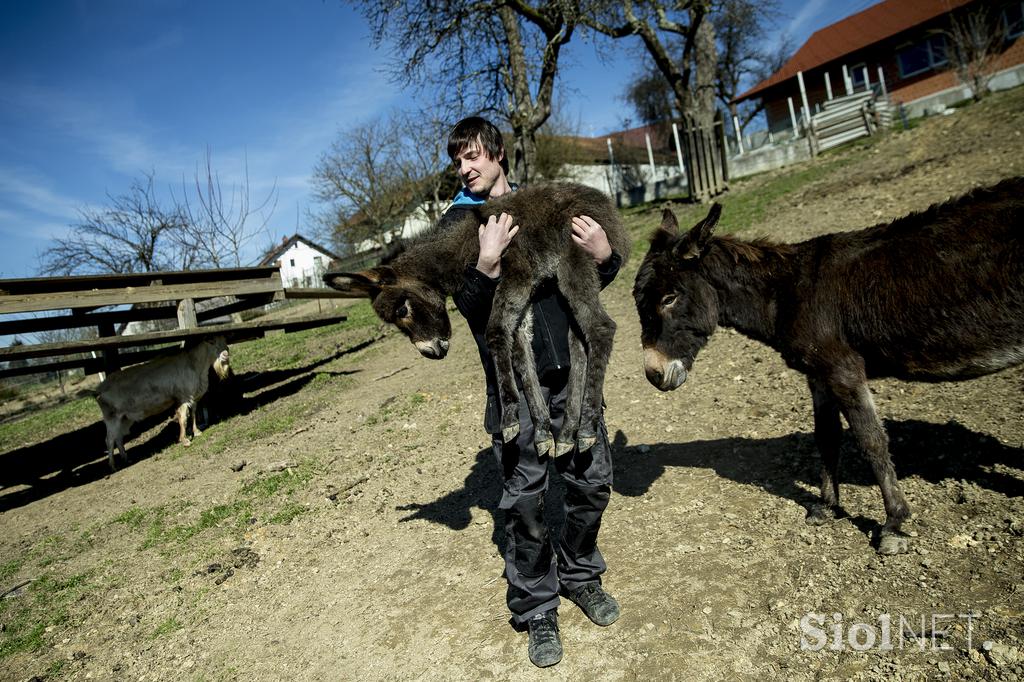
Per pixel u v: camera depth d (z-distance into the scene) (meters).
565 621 2.83
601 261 2.57
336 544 4.23
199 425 8.76
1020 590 2.35
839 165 13.88
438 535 4.02
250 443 7.16
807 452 3.88
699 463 4.11
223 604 3.81
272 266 9.06
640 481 4.05
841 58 28.53
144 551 4.82
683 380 3.21
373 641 3.09
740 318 3.22
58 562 5.02
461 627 3.00
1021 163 8.38
